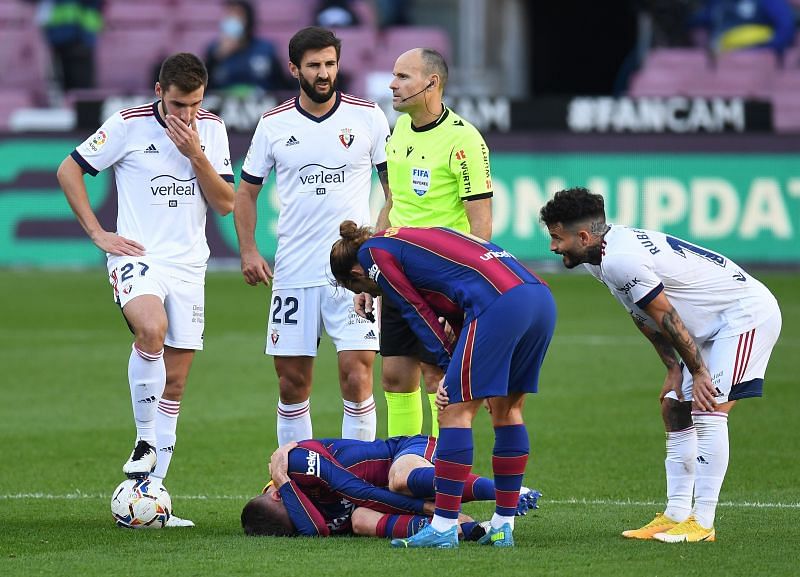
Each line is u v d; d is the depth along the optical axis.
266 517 22.22
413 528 21.50
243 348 46.34
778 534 22.03
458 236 21.33
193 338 24.73
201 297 24.91
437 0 85.00
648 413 35.31
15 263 63.94
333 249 22.03
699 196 60.41
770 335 21.53
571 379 40.38
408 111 25.00
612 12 91.81
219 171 24.83
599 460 29.86
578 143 60.88
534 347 20.83
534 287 20.73
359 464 22.48
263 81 69.38
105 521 23.73
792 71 73.75
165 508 23.12
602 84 93.06
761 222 60.19
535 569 19.25
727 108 60.38
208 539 21.80
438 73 24.83
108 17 80.06
